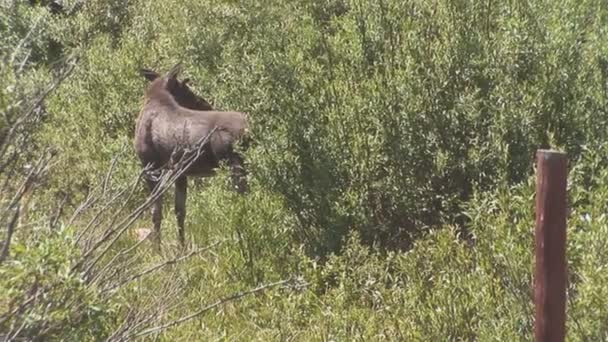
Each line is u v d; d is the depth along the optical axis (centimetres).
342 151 2344
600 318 1426
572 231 1540
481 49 2306
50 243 1267
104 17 4359
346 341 1842
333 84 2412
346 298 2034
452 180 2269
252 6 3047
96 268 1673
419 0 2448
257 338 1916
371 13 2455
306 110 2384
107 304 1460
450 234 2019
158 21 3966
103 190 1862
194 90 3191
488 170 2220
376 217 2327
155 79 2777
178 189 2545
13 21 3425
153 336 1680
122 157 2905
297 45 2581
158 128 2628
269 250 2258
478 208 1825
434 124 2294
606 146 1978
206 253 2344
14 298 1293
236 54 2873
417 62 2352
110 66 3491
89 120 3341
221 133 2533
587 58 2297
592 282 1425
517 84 2248
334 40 2566
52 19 4012
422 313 1823
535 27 2280
